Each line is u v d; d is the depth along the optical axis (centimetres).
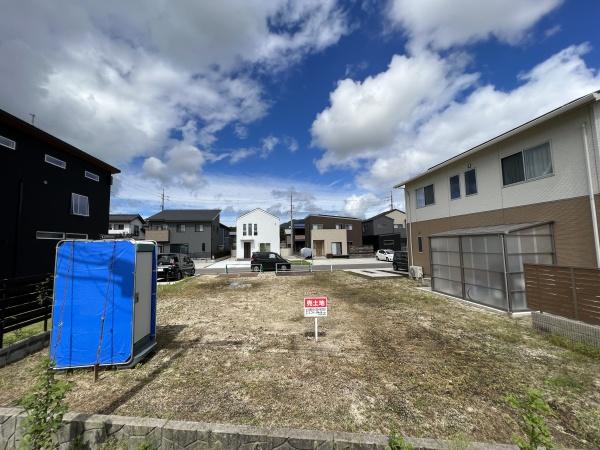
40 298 509
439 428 263
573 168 684
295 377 364
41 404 213
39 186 923
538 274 554
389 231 4109
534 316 555
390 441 200
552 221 729
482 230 818
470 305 779
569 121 694
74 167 1085
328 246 3575
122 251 406
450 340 499
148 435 252
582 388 331
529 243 714
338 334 536
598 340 434
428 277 1259
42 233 930
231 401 309
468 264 830
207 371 384
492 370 379
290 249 4003
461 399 311
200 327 593
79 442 254
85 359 383
